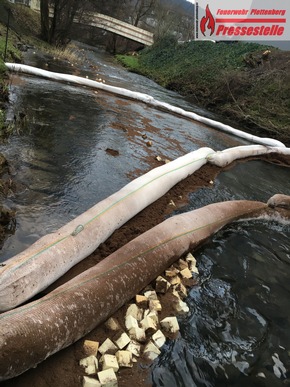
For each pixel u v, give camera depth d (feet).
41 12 71.77
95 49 110.01
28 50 55.72
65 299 8.70
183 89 64.49
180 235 13.55
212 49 74.38
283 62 55.57
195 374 9.18
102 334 9.30
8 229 11.93
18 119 21.89
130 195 15.12
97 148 21.70
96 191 16.44
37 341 7.54
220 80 56.59
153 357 9.16
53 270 10.10
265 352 10.53
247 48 65.26
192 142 30.25
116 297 9.81
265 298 12.90
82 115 27.84
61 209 14.11
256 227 17.90
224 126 39.58
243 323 11.44
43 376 7.77
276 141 38.34
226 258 14.67
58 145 20.35
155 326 9.93
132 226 14.46
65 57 61.21
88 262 11.68
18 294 8.85
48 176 16.38
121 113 32.55
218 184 22.26
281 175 29.09
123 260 10.94
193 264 13.42
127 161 21.18
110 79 54.34
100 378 7.97
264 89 51.47
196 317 11.10
